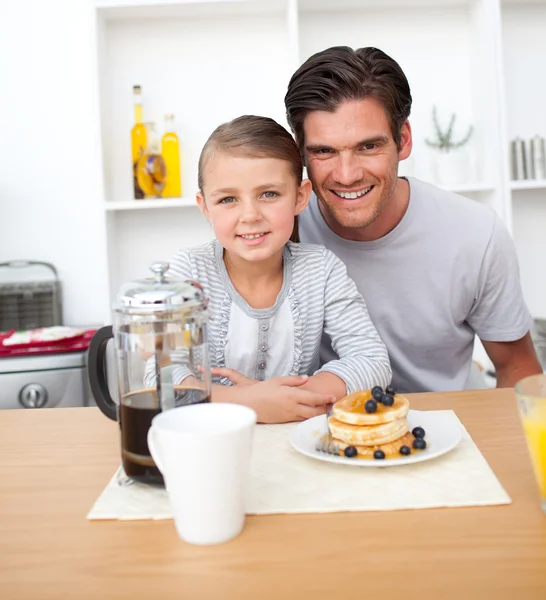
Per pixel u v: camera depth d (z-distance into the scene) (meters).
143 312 0.68
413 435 0.79
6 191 2.51
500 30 2.28
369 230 1.42
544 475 0.60
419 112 2.52
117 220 2.52
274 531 0.59
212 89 2.50
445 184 2.36
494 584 0.49
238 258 1.19
